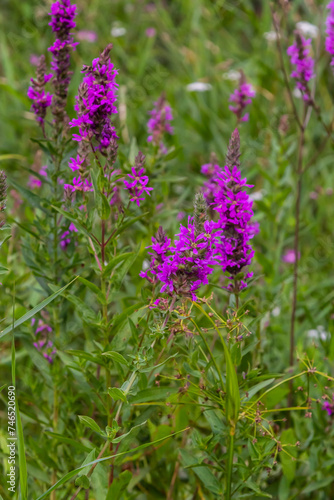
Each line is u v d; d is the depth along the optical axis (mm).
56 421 1598
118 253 1525
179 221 1841
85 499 1528
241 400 1454
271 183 1925
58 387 1594
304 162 2371
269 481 1616
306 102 1748
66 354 1592
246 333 1470
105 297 1480
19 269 1827
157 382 1477
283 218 2012
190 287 1404
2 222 1402
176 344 1458
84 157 1476
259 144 2414
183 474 1668
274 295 1875
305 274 2066
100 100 1426
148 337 1461
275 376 1451
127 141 2164
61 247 1614
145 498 1614
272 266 1848
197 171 2441
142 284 1682
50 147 1568
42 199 1582
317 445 1611
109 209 1444
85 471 1446
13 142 2523
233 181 1415
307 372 1507
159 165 1797
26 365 1806
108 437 1419
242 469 1468
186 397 1513
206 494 1585
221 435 1458
